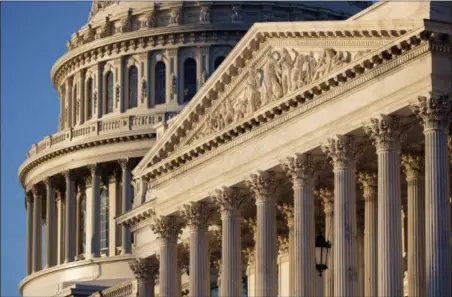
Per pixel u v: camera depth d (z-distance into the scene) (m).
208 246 151.00
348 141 124.56
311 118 128.12
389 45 117.25
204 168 144.25
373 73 120.19
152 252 159.50
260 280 134.38
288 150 130.75
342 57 123.88
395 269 118.75
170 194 150.25
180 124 146.62
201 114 144.25
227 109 139.88
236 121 137.12
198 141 143.38
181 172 148.25
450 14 116.00
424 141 124.44
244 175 137.12
